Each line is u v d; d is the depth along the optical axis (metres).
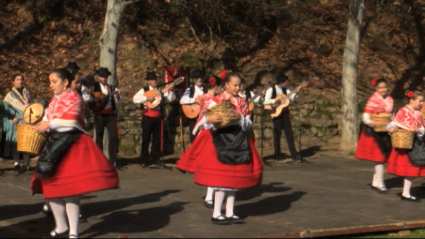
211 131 6.67
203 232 6.41
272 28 17.77
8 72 14.07
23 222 6.86
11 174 10.34
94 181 5.81
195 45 16.39
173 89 12.10
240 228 6.60
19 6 16.44
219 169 6.56
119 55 15.41
